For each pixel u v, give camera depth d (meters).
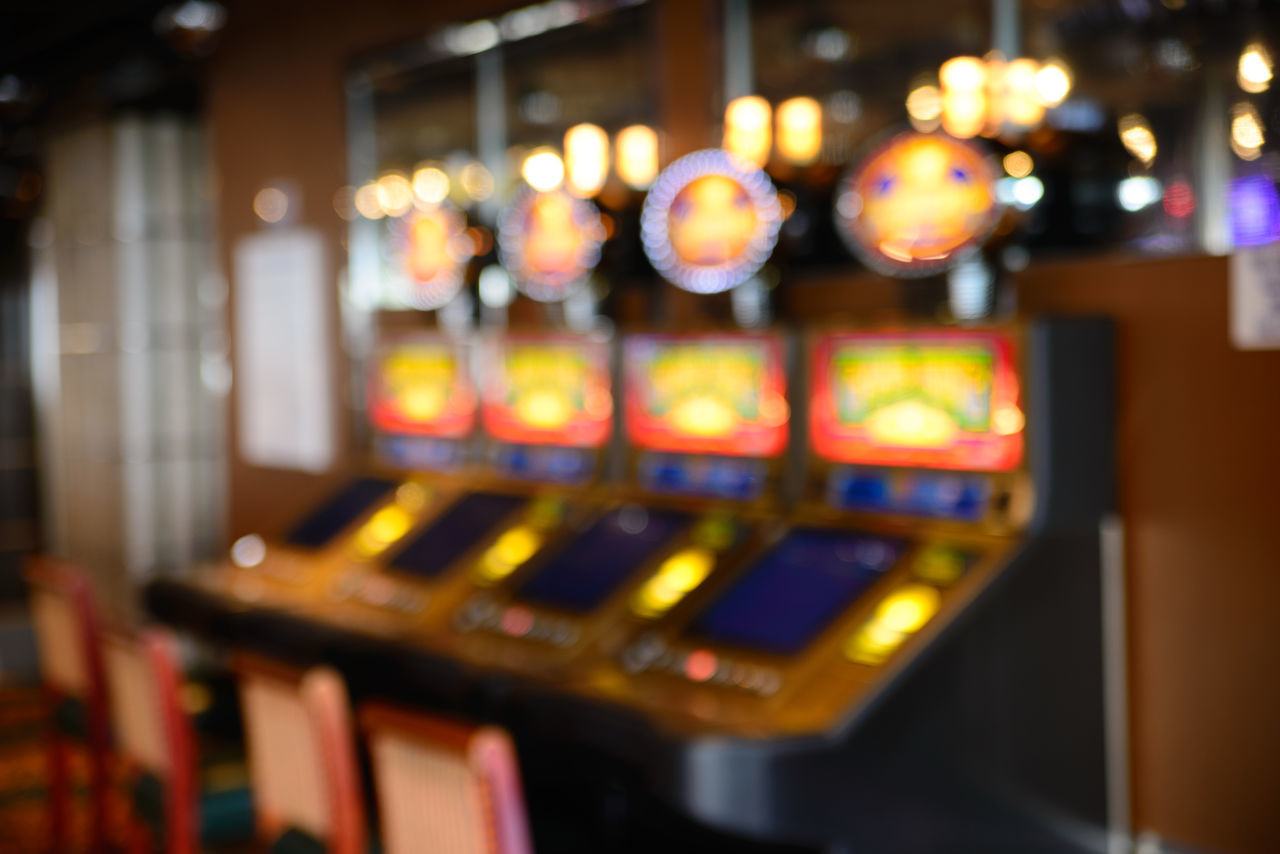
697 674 3.40
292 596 4.86
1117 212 3.61
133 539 8.35
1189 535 3.45
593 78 5.19
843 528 3.64
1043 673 3.34
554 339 4.63
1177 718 3.49
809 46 4.52
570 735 3.38
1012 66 3.82
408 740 2.43
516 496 4.73
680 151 4.71
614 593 3.84
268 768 3.05
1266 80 3.32
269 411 6.82
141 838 3.70
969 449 3.41
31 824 4.90
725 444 4.01
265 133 6.73
